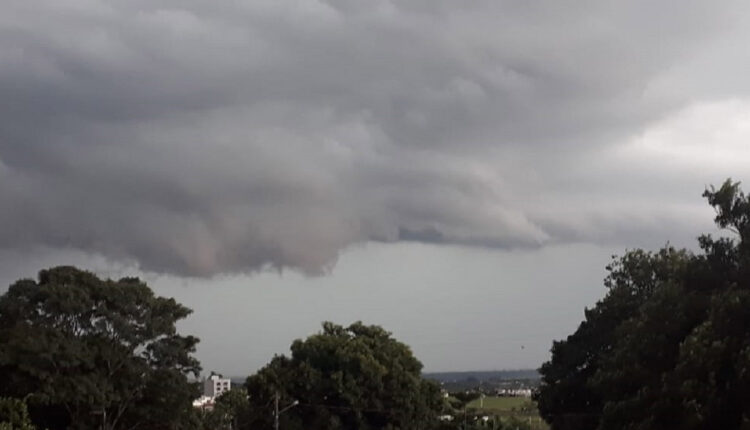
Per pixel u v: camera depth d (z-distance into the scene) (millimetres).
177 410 64125
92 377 59719
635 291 62500
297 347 93125
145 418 63625
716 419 39844
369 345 94438
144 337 63188
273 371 88562
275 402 80250
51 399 57906
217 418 76812
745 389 39188
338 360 90625
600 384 46406
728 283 44562
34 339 58344
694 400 39438
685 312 44219
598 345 62844
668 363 44156
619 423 42938
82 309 61438
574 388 64500
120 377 62094
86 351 59969
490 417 115562
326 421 87562
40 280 64812
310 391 88625
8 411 45844
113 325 62219
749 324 41156
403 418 91875
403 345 96875
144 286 64812
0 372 59125
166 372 63562
